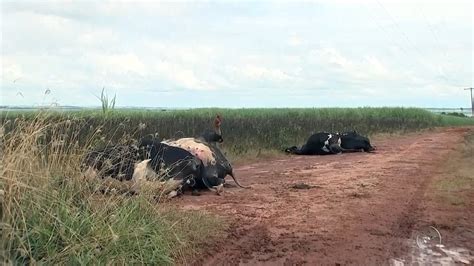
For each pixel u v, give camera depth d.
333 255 7.05
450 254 7.21
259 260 6.77
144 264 6.05
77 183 6.66
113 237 5.59
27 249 5.27
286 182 12.73
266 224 8.46
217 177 11.01
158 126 21.61
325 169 15.53
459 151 21.67
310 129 29.88
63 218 5.84
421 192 11.48
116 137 10.91
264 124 27.16
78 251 5.55
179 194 10.43
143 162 9.21
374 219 8.99
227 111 42.06
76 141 7.22
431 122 52.41
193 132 21.16
